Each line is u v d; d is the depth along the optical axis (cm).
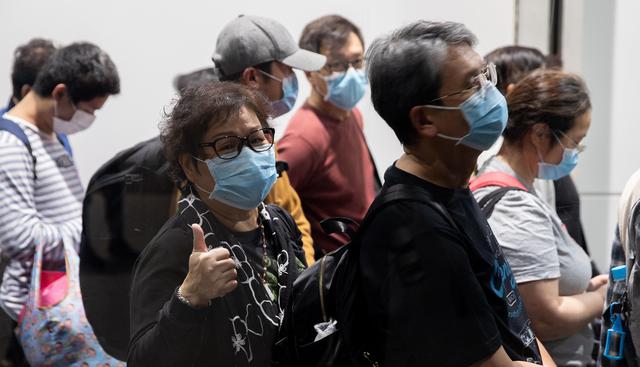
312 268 191
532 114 249
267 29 279
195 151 195
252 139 196
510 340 178
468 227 175
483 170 259
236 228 202
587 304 256
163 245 192
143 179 241
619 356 232
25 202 257
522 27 454
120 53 327
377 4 404
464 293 164
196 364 182
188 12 341
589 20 482
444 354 164
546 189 313
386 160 390
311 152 325
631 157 500
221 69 281
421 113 173
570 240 263
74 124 276
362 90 335
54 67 271
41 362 250
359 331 176
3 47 305
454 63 170
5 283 254
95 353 247
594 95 492
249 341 190
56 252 259
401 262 166
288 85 283
